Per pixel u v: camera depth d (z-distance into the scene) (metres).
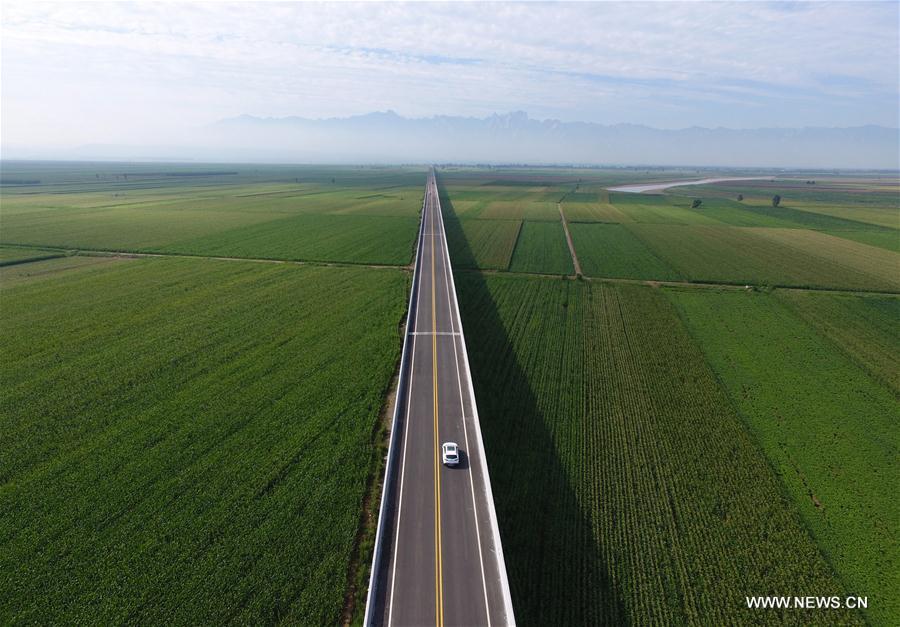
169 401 39.34
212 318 56.97
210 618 22.36
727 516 30.06
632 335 55.94
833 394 44.34
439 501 28.36
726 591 25.34
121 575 24.33
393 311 59.62
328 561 25.11
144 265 80.94
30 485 30.11
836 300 69.00
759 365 49.62
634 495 31.44
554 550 27.16
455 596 22.80
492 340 53.28
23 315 57.12
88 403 38.91
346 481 30.69
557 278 79.56
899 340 56.03
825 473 34.06
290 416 37.44
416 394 39.97
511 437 36.53
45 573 24.47
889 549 28.14
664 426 38.72
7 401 38.94
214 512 28.20
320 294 66.25
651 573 26.14
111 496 29.38
